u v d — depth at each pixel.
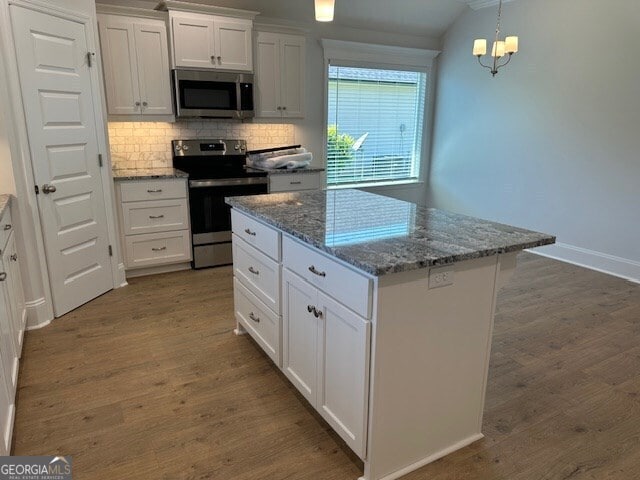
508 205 5.12
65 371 2.47
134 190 3.76
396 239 1.77
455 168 5.76
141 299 3.47
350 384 1.71
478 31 5.20
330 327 1.79
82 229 3.29
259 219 2.27
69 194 3.14
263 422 2.08
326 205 2.49
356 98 5.45
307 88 5.06
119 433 1.99
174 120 4.12
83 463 1.81
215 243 4.22
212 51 4.05
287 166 4.54
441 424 1.85
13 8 2.65
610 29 3.95
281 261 2.14
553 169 4.59
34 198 2.88
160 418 2.09
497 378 2.44
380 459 1.71
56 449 1.88
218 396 2.27
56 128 3.00
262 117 4.54
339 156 5.50
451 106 5.70
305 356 2.04
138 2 4.08
